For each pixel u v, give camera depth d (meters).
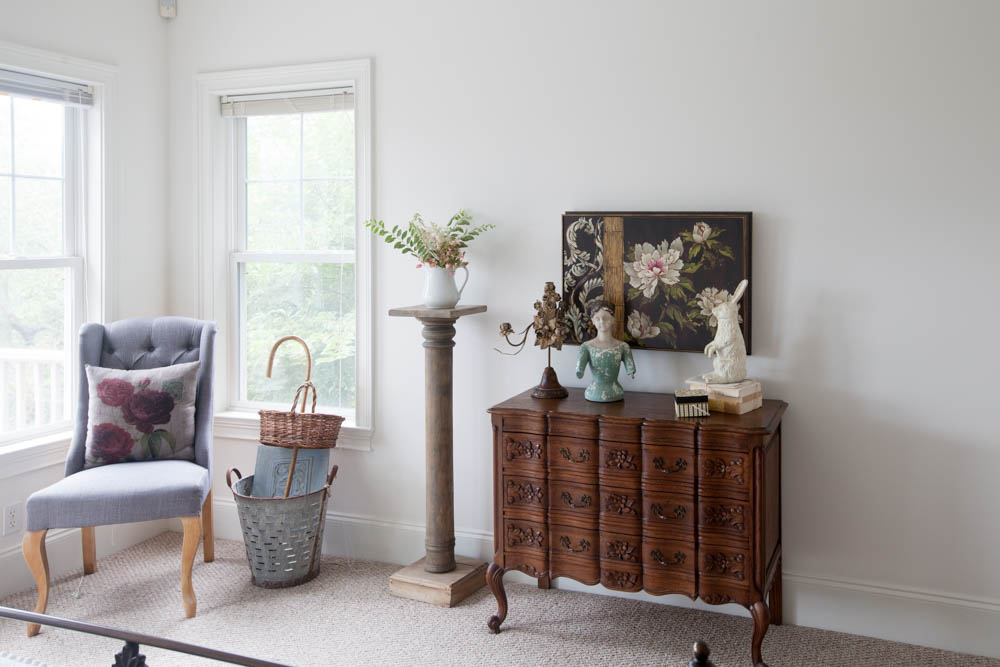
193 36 3.70
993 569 2.62
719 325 2.68
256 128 3.75
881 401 2.73
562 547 2.71
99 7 3.41
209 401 3.25
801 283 2.80
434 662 2.59
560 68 3.09
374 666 2.56
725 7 2.83
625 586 2.63
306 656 2.62
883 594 2.75
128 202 3.58
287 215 3.71
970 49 2.55
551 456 2.70
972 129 2.56
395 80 3.35
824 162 2.74
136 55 3.60
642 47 2.96
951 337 2.63
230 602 3.04
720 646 2.69
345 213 3.60
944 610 2.68
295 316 3.73
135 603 3.03
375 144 3.41
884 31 2.64
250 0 3.58
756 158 2.83
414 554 3.44
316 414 3.24
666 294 2.93
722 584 2.49
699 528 2.51
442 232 3.06
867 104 2.68
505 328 3.04
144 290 3.68
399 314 3.00
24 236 3.29
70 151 3.46
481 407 3.31
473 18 3.21
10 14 3.06
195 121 3.71
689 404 2.54
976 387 2.61
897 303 2.68
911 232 2.65
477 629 2.82
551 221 3.14
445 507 3.14
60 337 3.47
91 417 3.08
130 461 3.09
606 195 3.05
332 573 3.35
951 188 2.60
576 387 3.13
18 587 3.15
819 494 2.82
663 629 2.82
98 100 3.45
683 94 2.91
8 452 3.09
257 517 3.10
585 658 2.61
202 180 3.71
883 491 2.74
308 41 3.50
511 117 3.17
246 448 3.70
